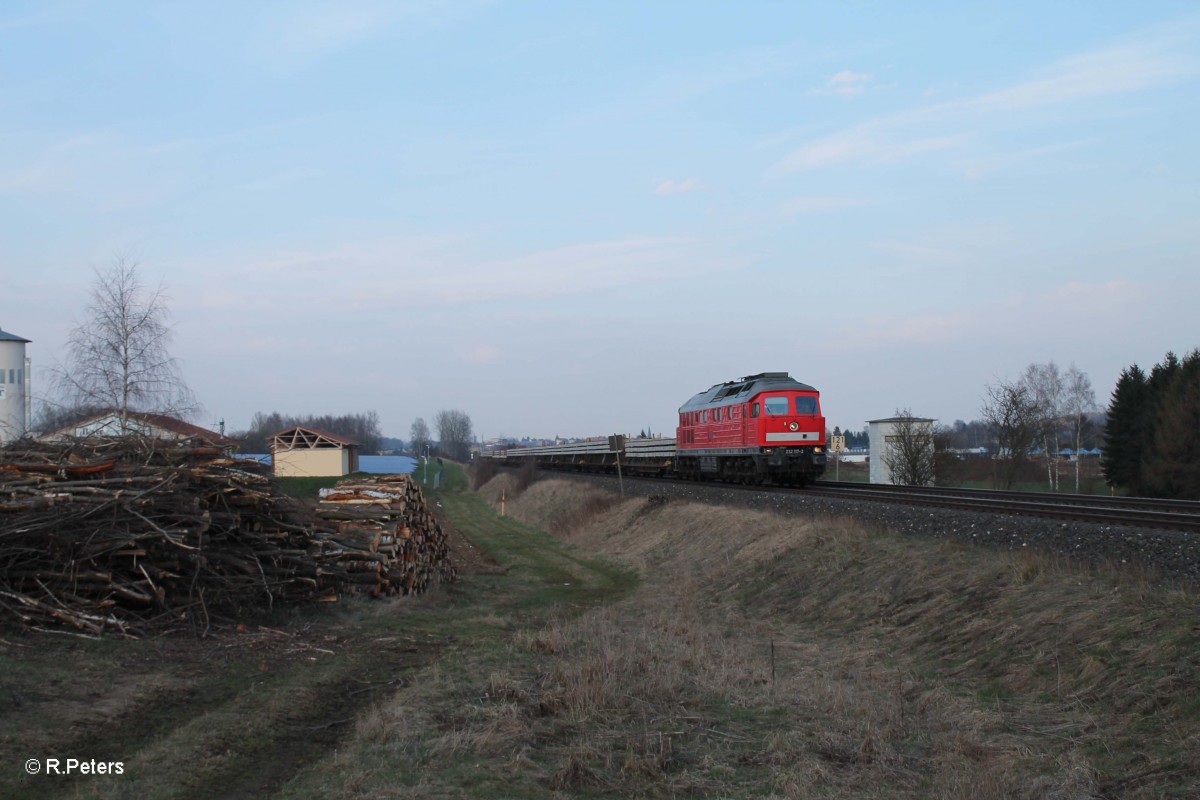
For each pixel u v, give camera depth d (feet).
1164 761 24.13
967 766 25.89
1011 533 48.06
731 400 111.14
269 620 42.04
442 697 31.76
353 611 47.85
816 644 45.09
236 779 22.61
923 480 136.87
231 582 40.68
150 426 51.62
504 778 23.93
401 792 22.11
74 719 25.11
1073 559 41.19
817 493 85.76
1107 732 27.12
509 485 207.41
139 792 20.84
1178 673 27.89
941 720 30.78
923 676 36.29
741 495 87.20
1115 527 43.91
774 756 27.12
